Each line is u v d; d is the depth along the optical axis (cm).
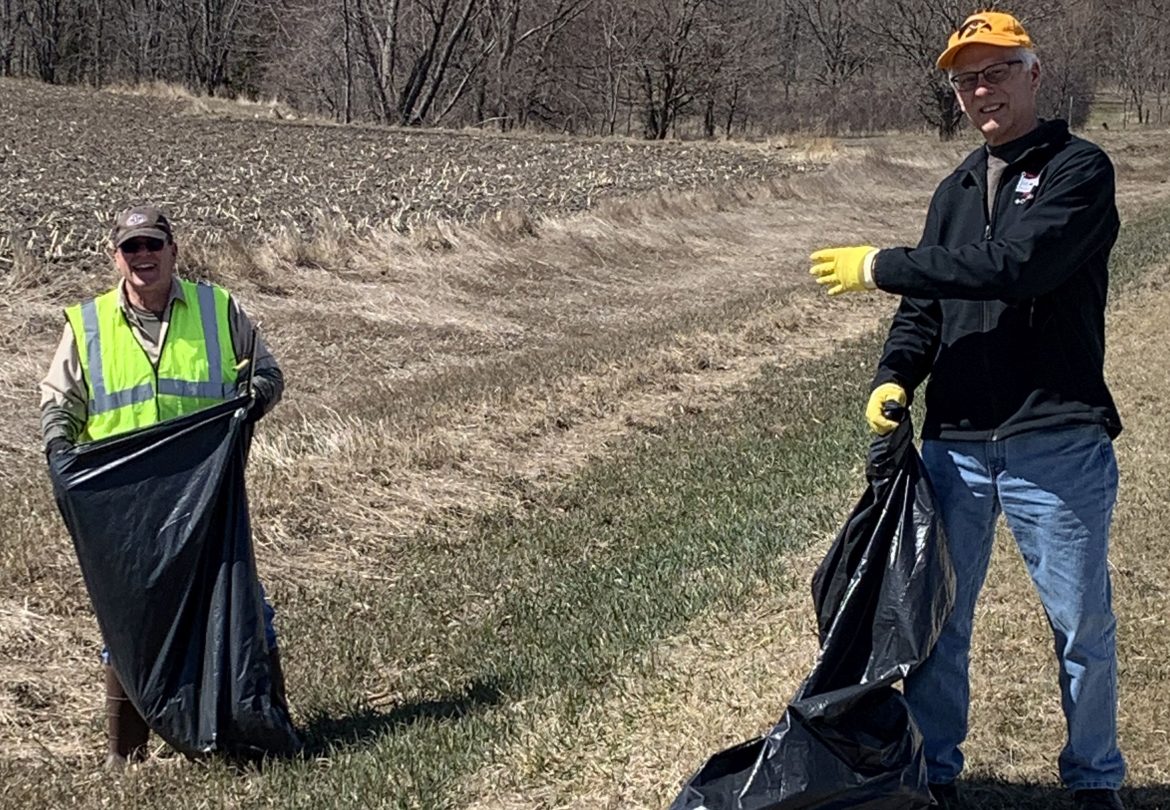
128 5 6538
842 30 7381
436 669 576
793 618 596
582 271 1888
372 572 713
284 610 653
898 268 359
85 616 624
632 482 863
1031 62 369
